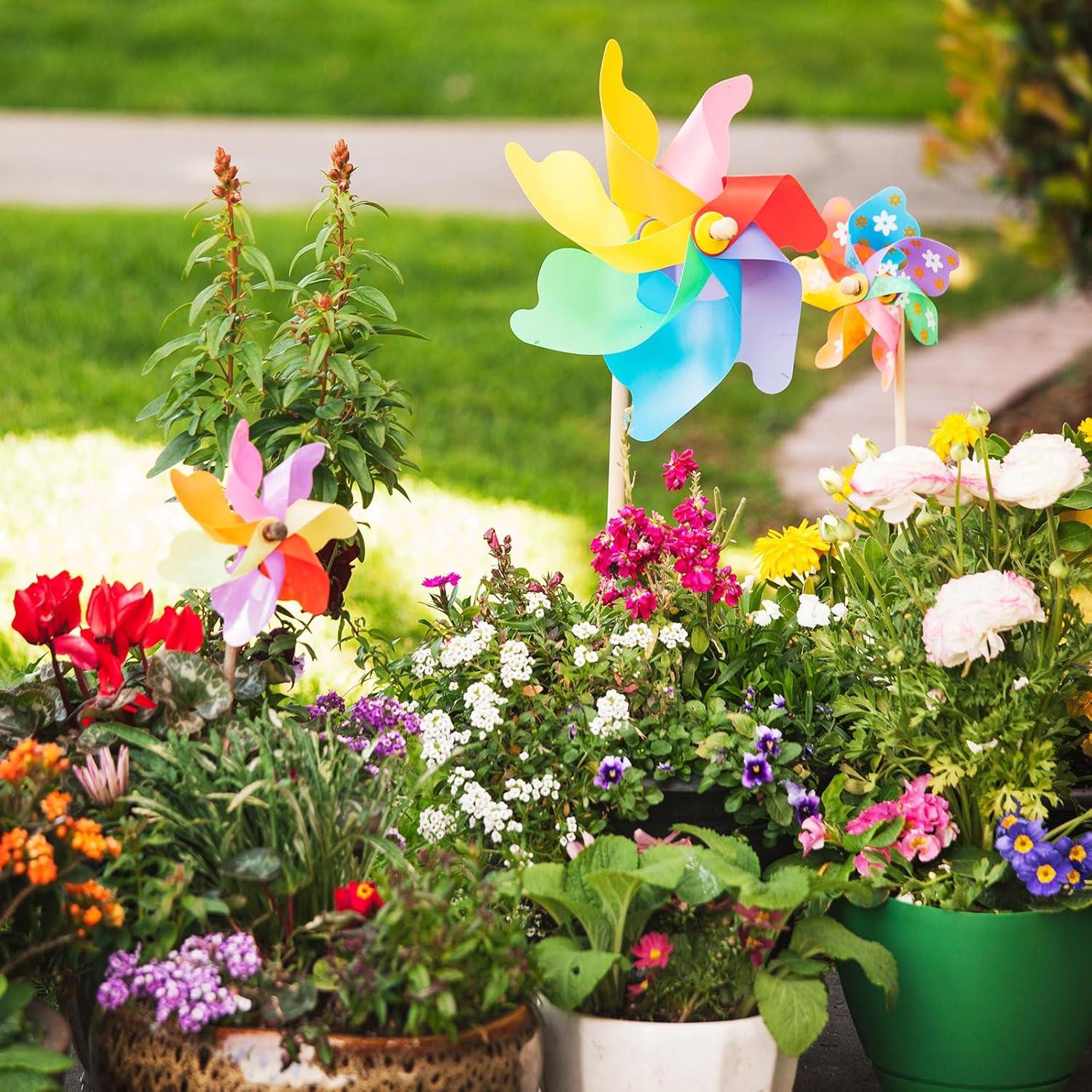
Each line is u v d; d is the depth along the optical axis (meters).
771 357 3.15
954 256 3.14
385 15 18.91
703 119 3.16
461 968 2.28
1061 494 2.68
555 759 2.90
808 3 20.45
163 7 18.33
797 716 2.96
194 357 2.96
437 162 13.94
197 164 13.35
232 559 2.64
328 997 2.33
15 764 2.25
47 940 2.35
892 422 7.86
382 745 2.91
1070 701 2.88
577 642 3.05
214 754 2.57
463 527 5.68
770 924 2.47
